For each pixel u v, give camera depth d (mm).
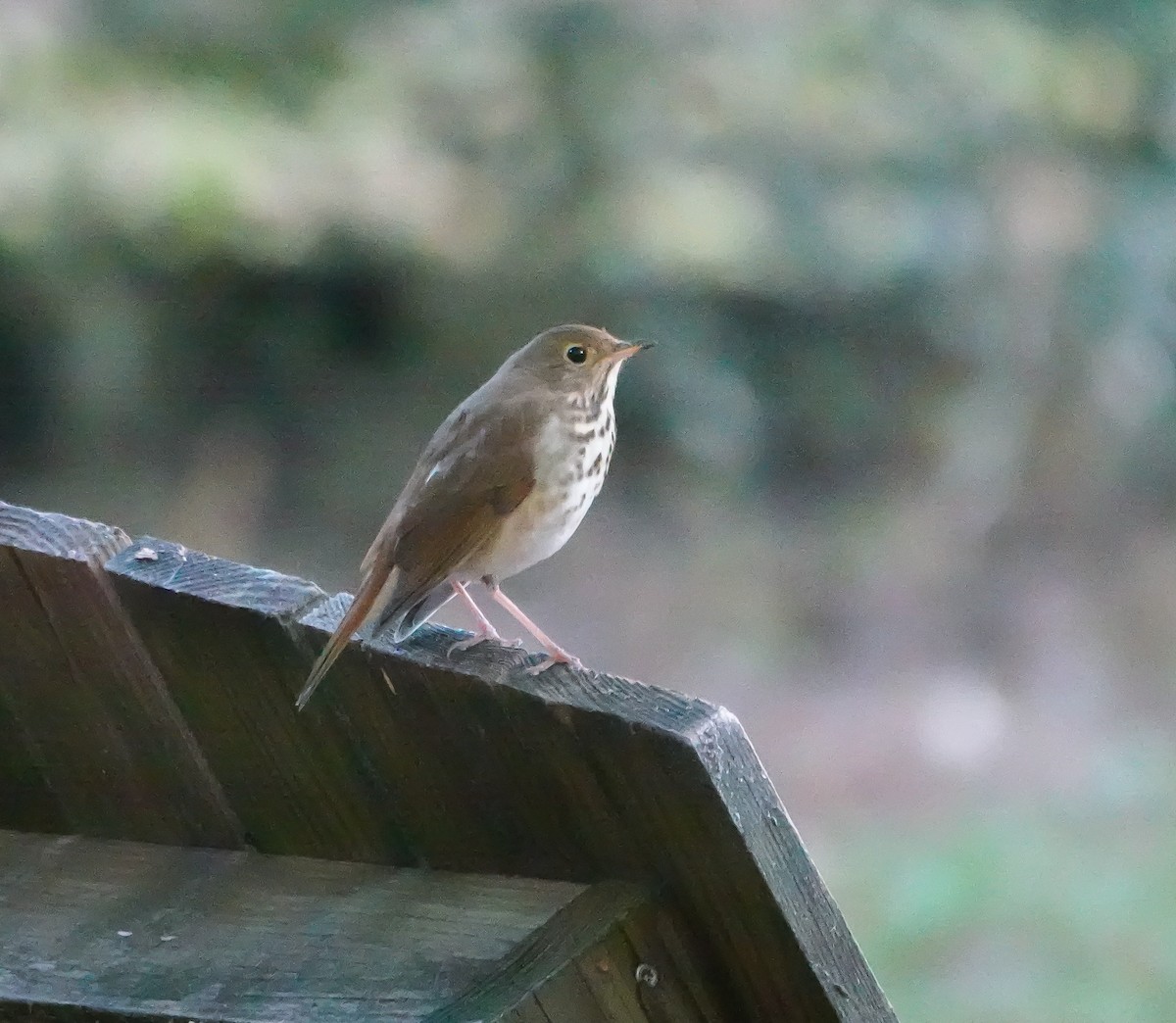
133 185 14273
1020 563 16547
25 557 3959
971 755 12867
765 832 3477
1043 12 16344
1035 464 16969
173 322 15641
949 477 16984
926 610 15703
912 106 15742
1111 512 17047
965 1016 8633
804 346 16953
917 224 15945
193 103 14773
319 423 16484
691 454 16766
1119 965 9086
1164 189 16453
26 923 3869
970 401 16922
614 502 16766
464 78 15406
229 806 4090
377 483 16406
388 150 15125
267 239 14758
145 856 4145
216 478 16078
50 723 4160
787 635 15148
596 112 15461
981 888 10086
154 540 4109
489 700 3580
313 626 3781
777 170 15805
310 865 3998
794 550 16422
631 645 14836
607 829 3584
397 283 15828
